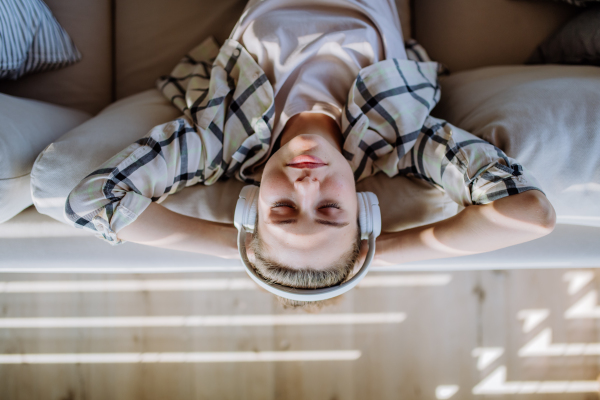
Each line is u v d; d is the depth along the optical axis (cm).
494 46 105
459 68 108
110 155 76
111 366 124
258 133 80
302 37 82
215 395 124
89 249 81
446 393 123
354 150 80
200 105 84
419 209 80
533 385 123
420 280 126
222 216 81
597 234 79
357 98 81
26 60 95
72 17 104
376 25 84
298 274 64
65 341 124
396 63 83
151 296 126
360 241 73
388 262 77
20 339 124
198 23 109
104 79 110
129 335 125
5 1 84
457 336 125
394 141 81
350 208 66
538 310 124
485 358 124
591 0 89
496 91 82
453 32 107
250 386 124
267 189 64
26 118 81
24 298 124
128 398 123
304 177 61
